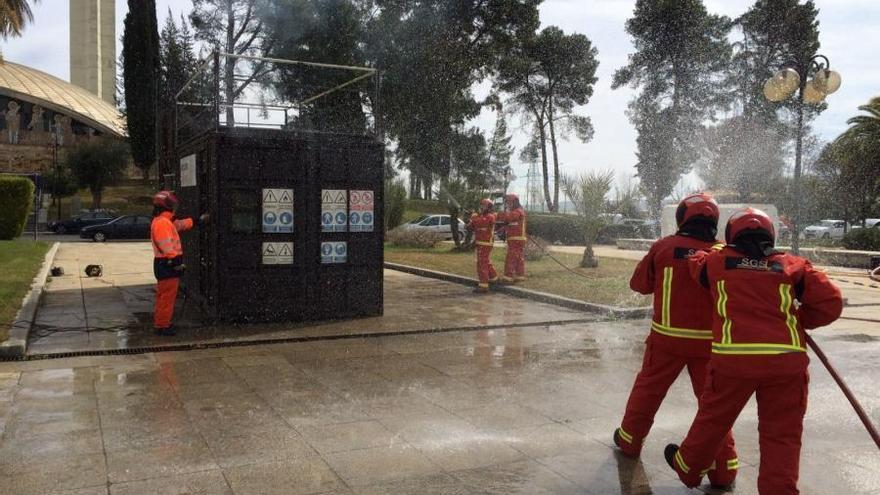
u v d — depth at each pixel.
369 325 9.27
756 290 3.51
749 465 4.53
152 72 43.88
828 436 5.11
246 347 7.88
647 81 40.91
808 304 3.54
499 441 4.85
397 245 26.09
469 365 7.16
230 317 9.00
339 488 3.99
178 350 7.67
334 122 23.34
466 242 23.19
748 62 39.59
